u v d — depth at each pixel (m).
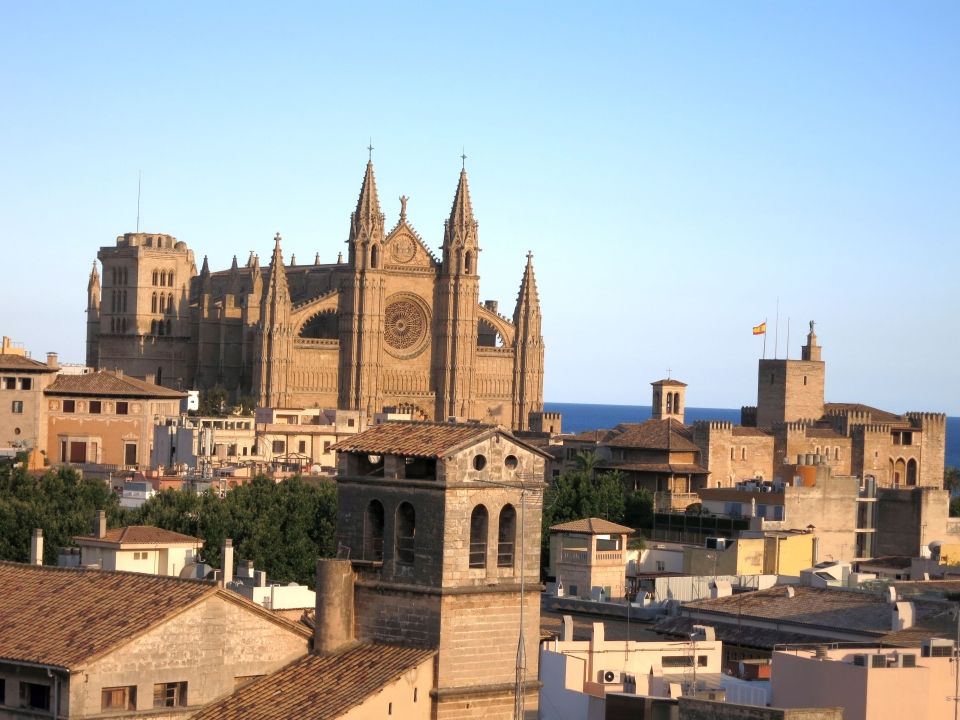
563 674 94.69
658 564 173.88
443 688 74.88
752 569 172.50
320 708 72.94
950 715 81.75
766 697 87.81
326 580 77.00
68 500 173.12
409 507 76.81
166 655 74.38
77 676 72.00
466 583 75.75
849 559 183.88
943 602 110.75
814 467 198.38
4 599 78.75
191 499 168.50
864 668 80.69
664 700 80.56
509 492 76.62
